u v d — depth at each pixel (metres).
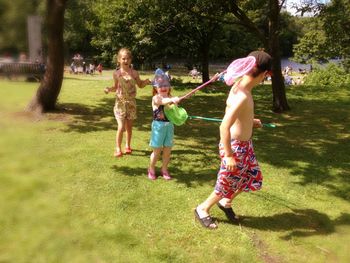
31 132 7.12
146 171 5.49
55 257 3.47
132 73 6.04
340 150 6.91
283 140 7.54
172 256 3.53
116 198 4.60
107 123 8.28
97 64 29.20
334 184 5.29
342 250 3.74
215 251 3.63
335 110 10.72
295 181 5.36
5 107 7.99
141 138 7.18
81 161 5.79
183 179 5.25
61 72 8.98
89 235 3.82
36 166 5.53
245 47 18.70
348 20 10.11
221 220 4.20
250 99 3.71
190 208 4.43
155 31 16.38
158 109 4.99
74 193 4.71
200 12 12.15
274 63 10.30
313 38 15.58
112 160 5.89
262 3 11.53
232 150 3.77
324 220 4.30
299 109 10.85
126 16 16.00
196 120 9.05
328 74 20.70
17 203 4.41
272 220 4.26
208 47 17.00
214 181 5.20
